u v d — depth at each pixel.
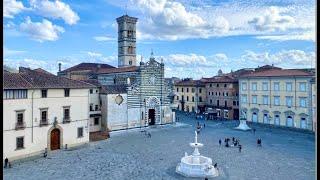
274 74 68.94
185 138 56.34
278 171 34.00
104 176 32.75
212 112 86.00
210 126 71.25
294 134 59.88
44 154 41.78
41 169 35.56
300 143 50.84
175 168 35.91
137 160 39.91
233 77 87.88
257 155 42.12
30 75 44.25
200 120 81.69
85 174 33.50
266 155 42.06
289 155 42.00
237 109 81.19
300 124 63.47
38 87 42.16
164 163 38.38
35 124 42.22
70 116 47.62
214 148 47.12
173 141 53.44
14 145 39.19
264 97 70.62
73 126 48.19
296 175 32.22
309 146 48.28
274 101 68.56
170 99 75.56
